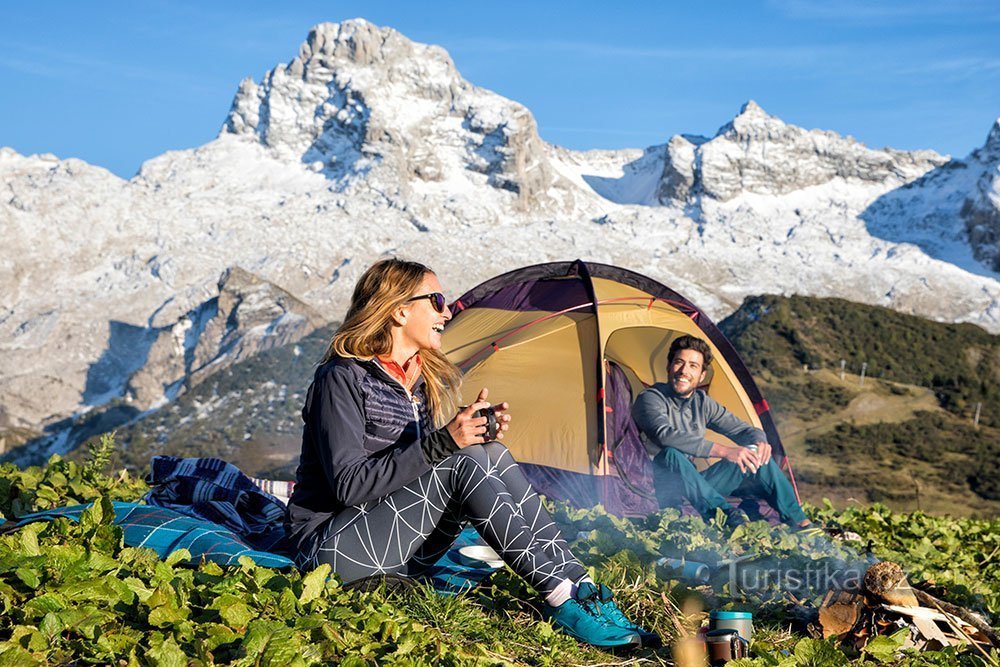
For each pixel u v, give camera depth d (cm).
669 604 439
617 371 904
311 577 363
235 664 306
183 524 425
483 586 439
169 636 319
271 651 308
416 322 412
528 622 403
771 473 785
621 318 930
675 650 371
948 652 388
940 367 11912
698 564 493
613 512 803
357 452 382
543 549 393
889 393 11131
